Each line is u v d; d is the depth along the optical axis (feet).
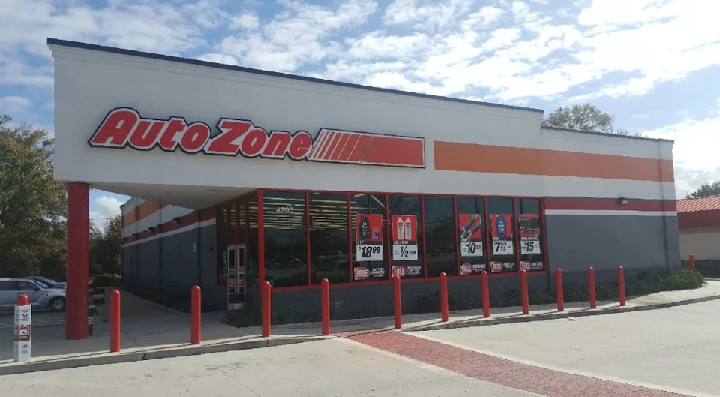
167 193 48.32
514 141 60.08
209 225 61.41
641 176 70.44
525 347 34.76
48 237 103.91
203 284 63.26
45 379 28.53
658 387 24.49
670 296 60.59
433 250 53.62
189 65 43.45
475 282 55.77
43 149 112.78
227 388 25.94
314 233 47.70
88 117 39.65
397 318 41.83
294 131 47.29
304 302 46.52
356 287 49.08
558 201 62.54
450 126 55.88
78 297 38.65
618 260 66.69
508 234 58.54
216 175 43.68
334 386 25.98
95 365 31.68
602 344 35.60
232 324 43.37
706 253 98.12
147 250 96.73
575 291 58.85
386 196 51.57
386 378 27.27
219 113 44.37
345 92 50.16
